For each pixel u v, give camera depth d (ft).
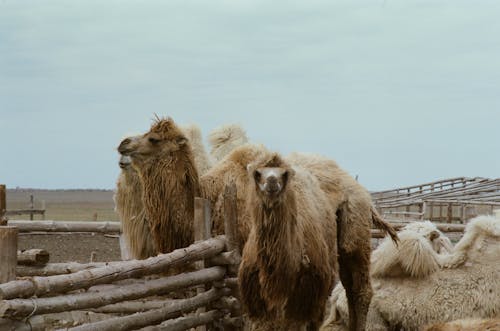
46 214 192.34
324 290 23.86
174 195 28.30
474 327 21.71
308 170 27.02
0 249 17.51
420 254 28.04
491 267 27.71
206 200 27.09
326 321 30.14
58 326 29.89
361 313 27.53
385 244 29.37
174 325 23.84
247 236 27.04
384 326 28.50
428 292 27.76
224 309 26.61
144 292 22.25
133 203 33.06
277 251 22.02
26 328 17.35
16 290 17.07
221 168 29.09
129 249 33.81
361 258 27.43
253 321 23.88
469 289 27.48
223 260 26.35
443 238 33.24
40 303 17.74
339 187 27.17
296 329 23.76
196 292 29.25
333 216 26.13
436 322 27.32
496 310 27.17
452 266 28.30
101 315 30.76
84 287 19.45
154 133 28.60
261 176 21.54
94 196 612.29
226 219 26.66
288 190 22.04
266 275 22.38
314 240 23.49
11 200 433.07
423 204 87.51
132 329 21.88
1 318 16.71
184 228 28.37
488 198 103.96
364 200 27.55
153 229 28.84
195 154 33.78
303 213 23.59
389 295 28.35
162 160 28.53
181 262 24.14
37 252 22.26
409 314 27.76
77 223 34.47
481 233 28.40
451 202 86.38
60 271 23.80
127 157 31.65
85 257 56.65
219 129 37.11
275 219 21.81
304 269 23.12
